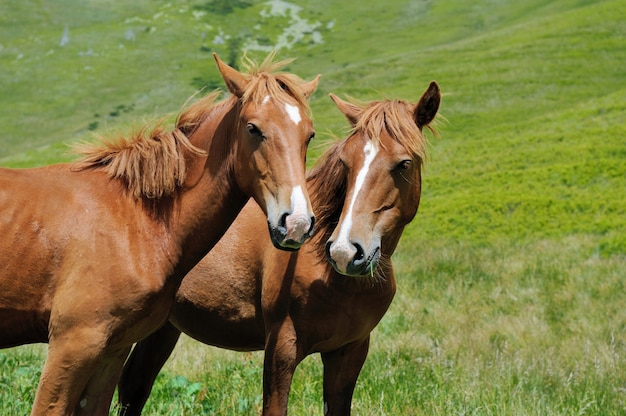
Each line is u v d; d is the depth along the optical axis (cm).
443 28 11556
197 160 623
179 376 891
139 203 611
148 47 11606
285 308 692
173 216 617
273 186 567
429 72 6038
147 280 589
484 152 3569
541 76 5531
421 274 1738
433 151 3775
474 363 1052
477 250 2100
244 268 741
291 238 548
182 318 773
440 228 2541
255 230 741
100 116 8775
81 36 11969
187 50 11488
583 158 3138
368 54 10688
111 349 587
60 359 562
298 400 868
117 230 590
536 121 4072
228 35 12275
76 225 580
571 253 1969
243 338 764
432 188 3125
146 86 9931
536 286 1617
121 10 13638
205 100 641
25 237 571
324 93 5931
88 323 567
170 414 794
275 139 569
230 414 808
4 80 10275
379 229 649
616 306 1455
